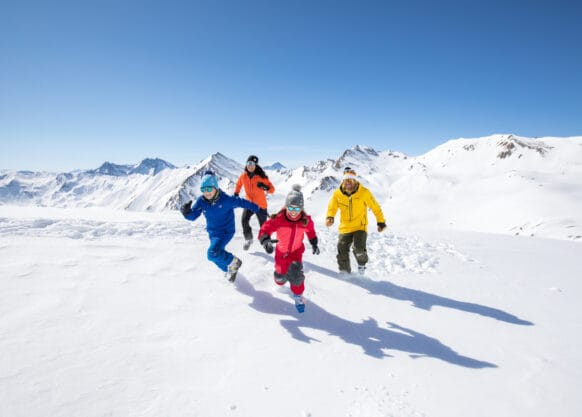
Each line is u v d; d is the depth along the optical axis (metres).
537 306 4.61
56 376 2.51
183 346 3.09
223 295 4.27
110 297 3.81
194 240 6.45
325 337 3.54
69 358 2.73
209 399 2.46
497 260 7.29
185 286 4.37
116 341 3.04
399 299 4.70
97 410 2.25
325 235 8.54
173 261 5.12
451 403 2.59
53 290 3.77
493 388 2.79
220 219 4.59
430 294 4.95
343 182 5.37
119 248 5.38
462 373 3.01
